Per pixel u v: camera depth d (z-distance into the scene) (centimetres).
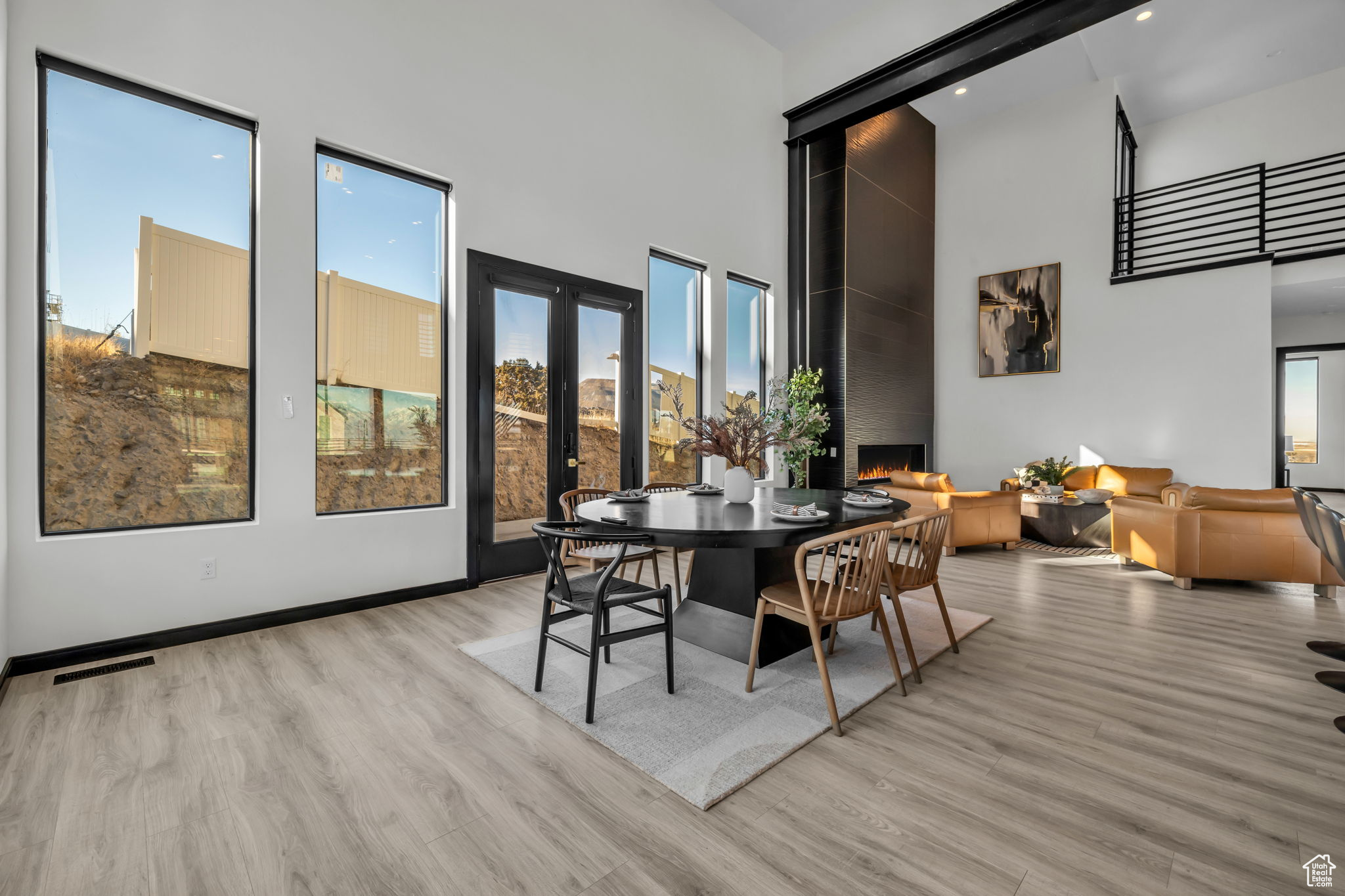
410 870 150
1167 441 674
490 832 165
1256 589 438
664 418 588
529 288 454
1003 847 159
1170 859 154
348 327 378
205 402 324
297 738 214
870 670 280
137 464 305
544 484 470
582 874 149
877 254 725
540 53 461
